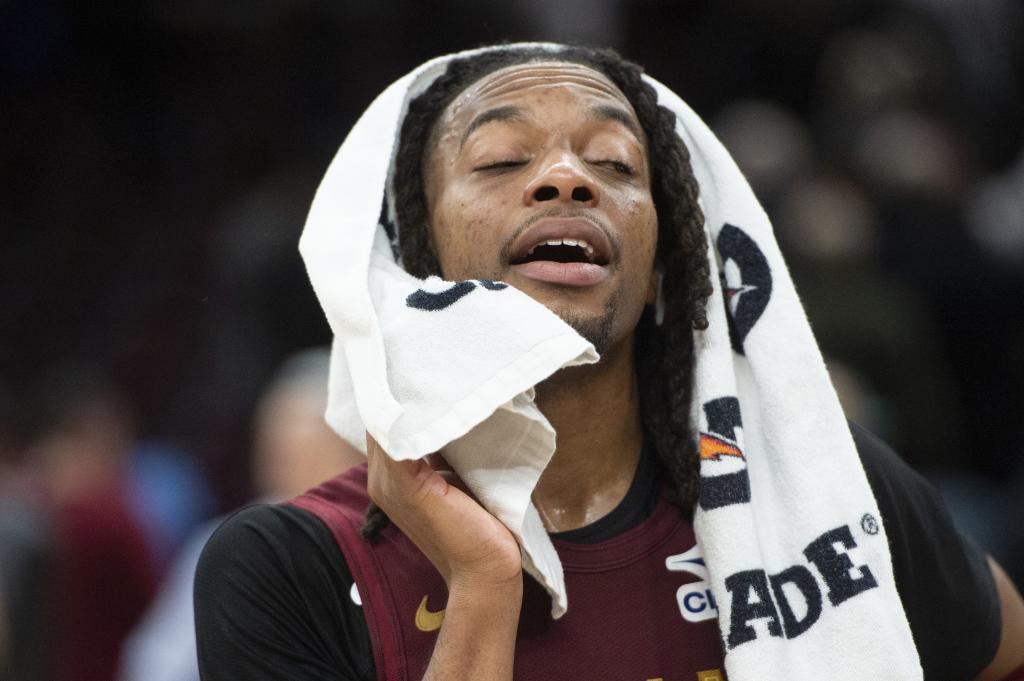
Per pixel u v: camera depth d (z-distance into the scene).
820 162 9.78
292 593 3.35
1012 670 3.96
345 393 3.59
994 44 12.50
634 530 3.52
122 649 9.10
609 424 3.61
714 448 3.52
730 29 12.89
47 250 15.68
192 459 12.26
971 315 9.48
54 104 16.39
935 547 3.74
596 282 3.42
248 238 11.49
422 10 14.66
